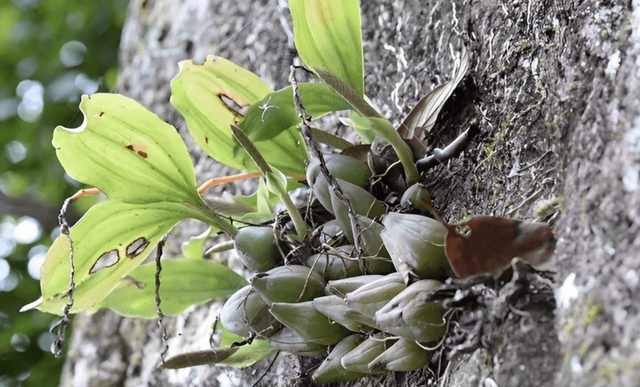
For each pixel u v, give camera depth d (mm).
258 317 589
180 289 685
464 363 502
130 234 633
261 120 624
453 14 710
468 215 596
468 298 476
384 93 787
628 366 412
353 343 562
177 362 616
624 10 495
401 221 519
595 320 433
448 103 647
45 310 638
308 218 625
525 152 565
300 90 619
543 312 461
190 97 669
